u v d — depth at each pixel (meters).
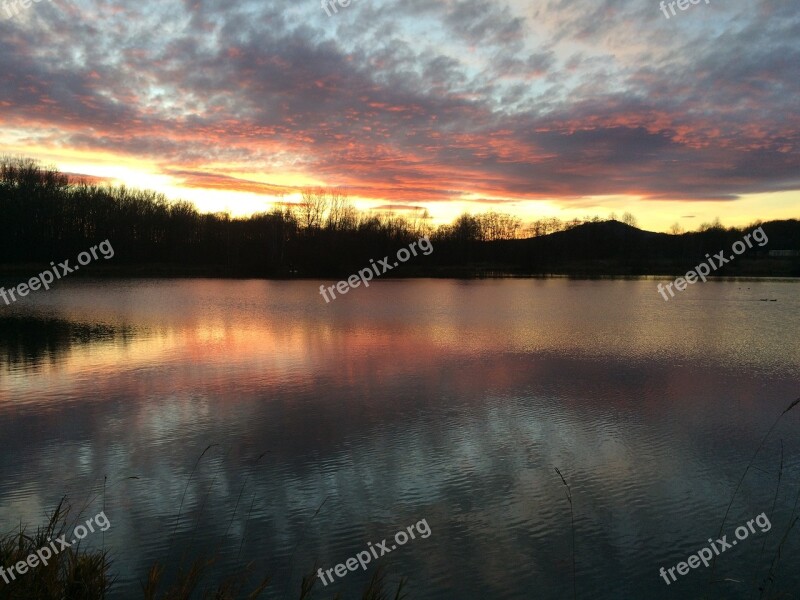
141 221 68.19
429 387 14.53
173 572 6.30
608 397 13.69
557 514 7.82
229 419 11.66
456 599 6.04
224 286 53.22
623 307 37.44
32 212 57.59
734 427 11.45
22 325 25.22
